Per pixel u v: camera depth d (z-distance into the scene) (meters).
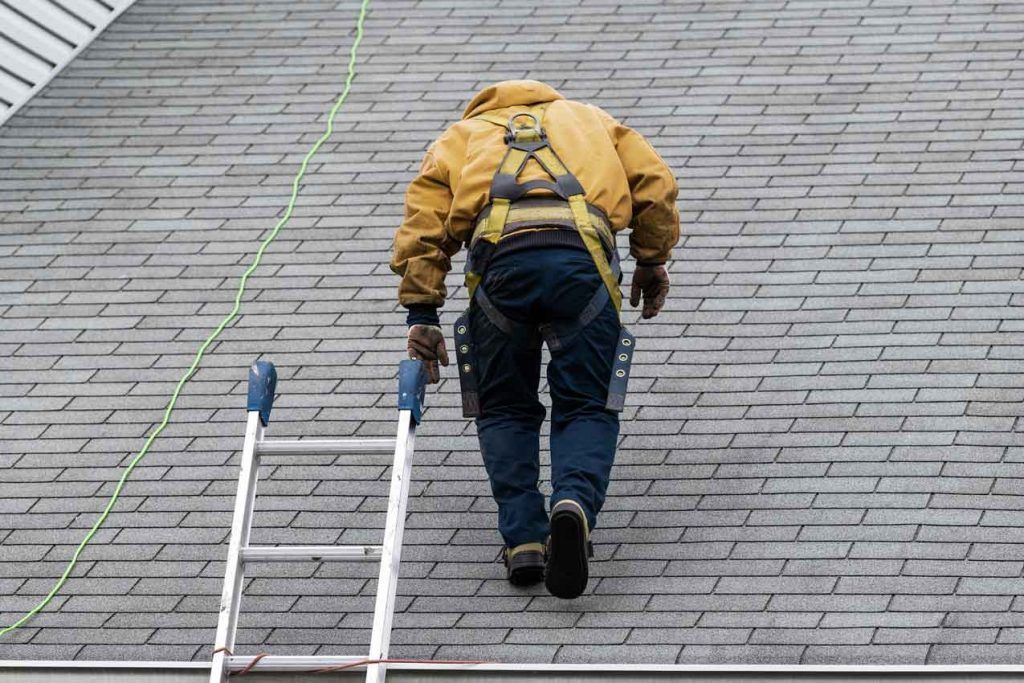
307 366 8.28
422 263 6.90
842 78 10.84
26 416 7.98
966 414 7.43
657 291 7.39
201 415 7.94
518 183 6.79
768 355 8.05
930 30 11.45
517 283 6.68
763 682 5.76
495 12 12.42
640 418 7.65
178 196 10.12
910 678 5.67
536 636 6.25
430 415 7.88
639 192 7.00
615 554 6.72
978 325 8.10
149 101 11.41
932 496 6.87
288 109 11.12
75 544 7.04
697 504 6.99
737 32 11.68
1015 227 8.95
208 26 12.59
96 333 8.71
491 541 6.93
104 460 7.62
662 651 6.07
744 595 6.37
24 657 6.33
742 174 9.77
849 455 7.22
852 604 6.24
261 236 9.59
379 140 10.59
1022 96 10.38
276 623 6.50
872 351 7.98
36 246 9.66
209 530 7.10
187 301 8.98
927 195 9.35
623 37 11.76
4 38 11.52
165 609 6.61
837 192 9.48
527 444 6.80
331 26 12.41
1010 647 5.91
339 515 7.15
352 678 5.92
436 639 6.28
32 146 10.91
